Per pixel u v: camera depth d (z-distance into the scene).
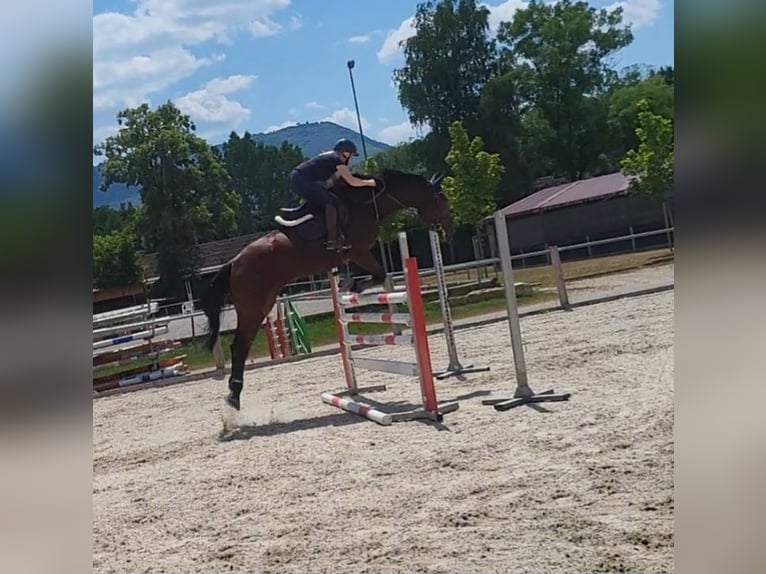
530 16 43.34
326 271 7.31
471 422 5.78
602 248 32.22
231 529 4.11
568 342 9.16
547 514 3.61
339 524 3.93
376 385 8.44
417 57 41.53
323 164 7.11
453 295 19.42
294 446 5.88
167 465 5.95
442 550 3.37
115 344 13.12
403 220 27.28
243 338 7.13
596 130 42.97
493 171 27.73
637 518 3.39
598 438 4.76
